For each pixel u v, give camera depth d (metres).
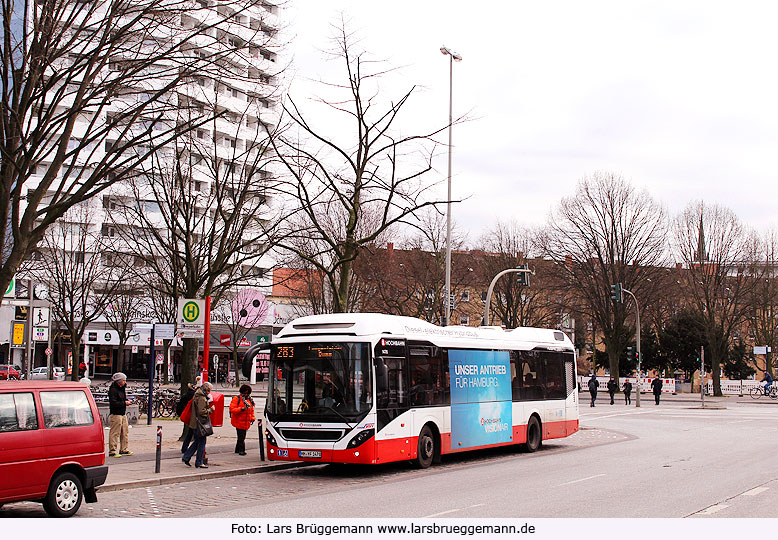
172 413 31.36
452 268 51.34
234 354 59.16
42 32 14.53
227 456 19.06
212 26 16.28
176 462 17.44
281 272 63.91
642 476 16.25
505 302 59.50
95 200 39.28
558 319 60.34
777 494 13.49
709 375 75.31
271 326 65.25
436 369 18.42
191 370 23.44
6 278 14.28
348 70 20.69
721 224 66.75
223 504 12.49
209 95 33.19
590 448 23.61
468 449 19.19
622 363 73.81
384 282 45.47
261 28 18.55
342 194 21.48
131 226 33.22
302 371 16.62
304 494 13.72
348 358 16.34
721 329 67.56
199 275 24.97
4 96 14.48
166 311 46.31
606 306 58.94
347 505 12.27
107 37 15.41
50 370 32.47
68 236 40.09
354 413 16.06
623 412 44.41
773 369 80.38
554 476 16.28
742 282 67.38
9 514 11.27
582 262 58.56
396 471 17.36
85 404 11.34
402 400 17.06
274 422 16.64
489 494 13.49
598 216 59.22
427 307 50.72
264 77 21.52
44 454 10.55
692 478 15.90
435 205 20.50
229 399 45.38
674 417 40.00
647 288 58.56
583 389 72.31
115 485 13.97
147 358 71.44
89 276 36.97
